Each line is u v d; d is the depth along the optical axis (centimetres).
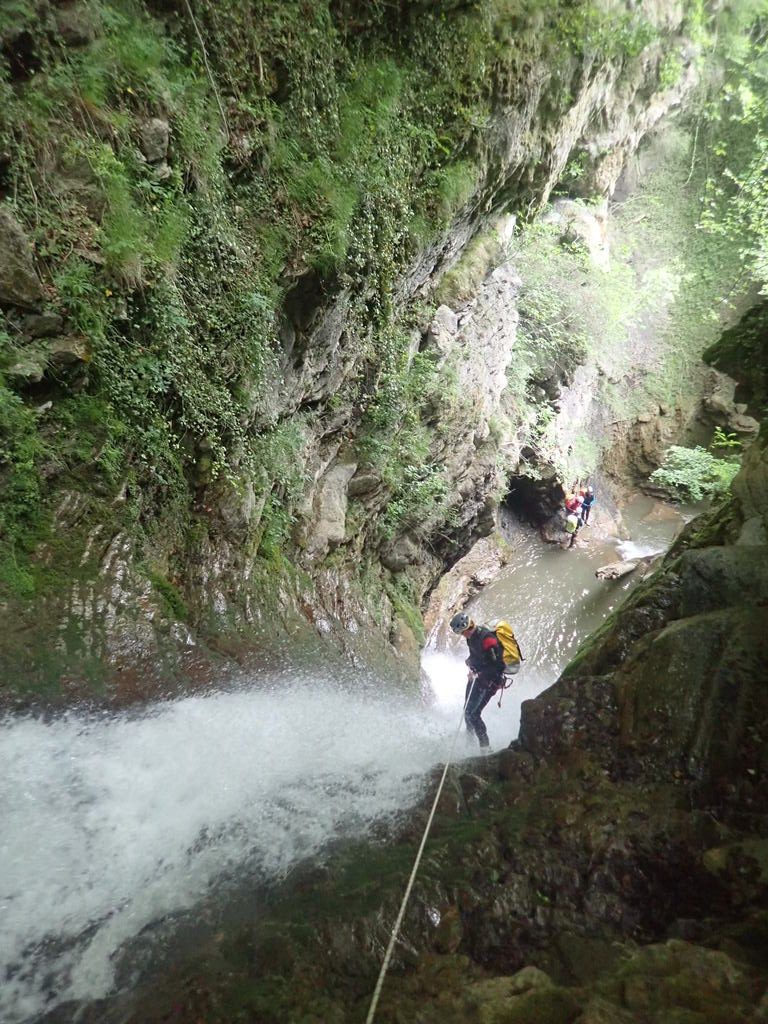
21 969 255
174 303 545
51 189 457
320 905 284
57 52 466
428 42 870
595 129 1566
